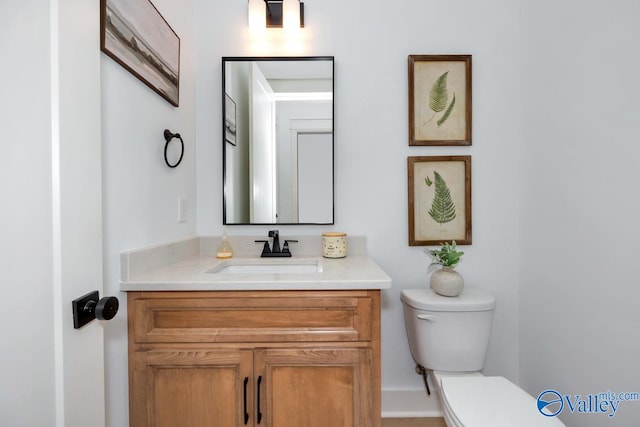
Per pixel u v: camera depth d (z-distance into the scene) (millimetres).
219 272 1378
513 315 1680
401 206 1683
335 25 1672
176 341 1056
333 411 1069
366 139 1679
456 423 984
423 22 1668
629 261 1037
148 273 1169
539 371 1505
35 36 591
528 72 1580
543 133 1471
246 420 1057
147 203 1204
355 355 1066
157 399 1058
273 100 1663
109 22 953
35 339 585
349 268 1287
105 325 970
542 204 1479
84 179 704
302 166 1668
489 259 1682
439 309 1413
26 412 570
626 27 1040
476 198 1684
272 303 1064
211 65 1663
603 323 1140
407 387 1671
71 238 660
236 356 1056
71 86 665
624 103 1051
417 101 1663
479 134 1678
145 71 1156
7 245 548
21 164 569
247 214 1669
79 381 671
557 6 1371
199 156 1672
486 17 1665
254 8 1588
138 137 1141
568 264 1313
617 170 1079
